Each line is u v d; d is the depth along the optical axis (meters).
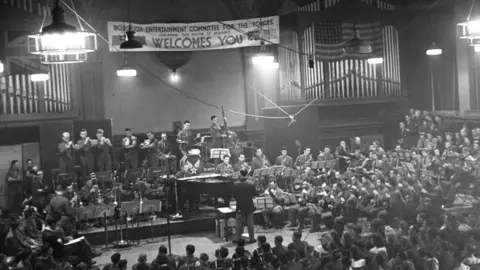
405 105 29.92
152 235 19.89
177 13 27.83
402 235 15.16
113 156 25.00
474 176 21.39
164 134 25.42
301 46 27.23
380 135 28.95
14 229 16.94
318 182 22.06
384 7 28.06
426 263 12.23
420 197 19.69
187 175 22.11
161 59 27.73
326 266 12.66
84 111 26.45
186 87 28.31
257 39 24.75
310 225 20.91
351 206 19.52
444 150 24.50
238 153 25.20
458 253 13.00
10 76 22.56
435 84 29.72
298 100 27.78
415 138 27.09
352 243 14.38
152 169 23.09
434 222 15.30
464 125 25.39
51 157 24.00
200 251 18.58
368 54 27.50
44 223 18.30
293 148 27.08
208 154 25.42
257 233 20.33
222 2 28.23
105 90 27.20
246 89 28.78
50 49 11.94
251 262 13.46
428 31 29.14
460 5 27.00
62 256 16.23
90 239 19.62
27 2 20.19
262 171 21.33
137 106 27.70
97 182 22.16
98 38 25.20
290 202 20.77
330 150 26.77
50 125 23.95
